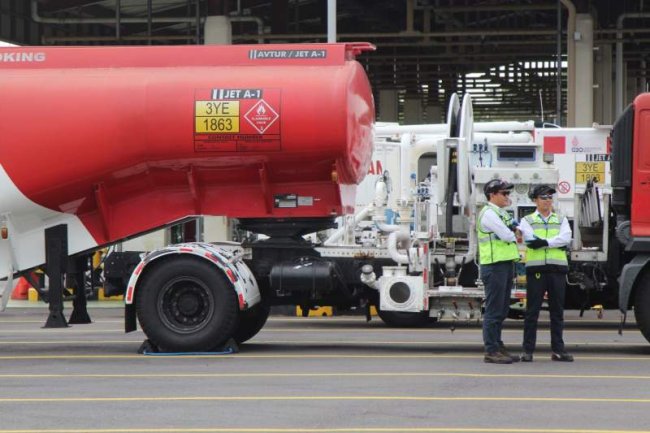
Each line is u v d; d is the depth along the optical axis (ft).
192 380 74.79
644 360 87.10
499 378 75.31
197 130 91.91
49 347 99.55
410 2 243.19
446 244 96.37
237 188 95.66
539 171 100.32
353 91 92.63
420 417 59.93
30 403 65.62
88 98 93.20
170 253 90.94
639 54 312.50
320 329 118.32
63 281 100.01
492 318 84.53
